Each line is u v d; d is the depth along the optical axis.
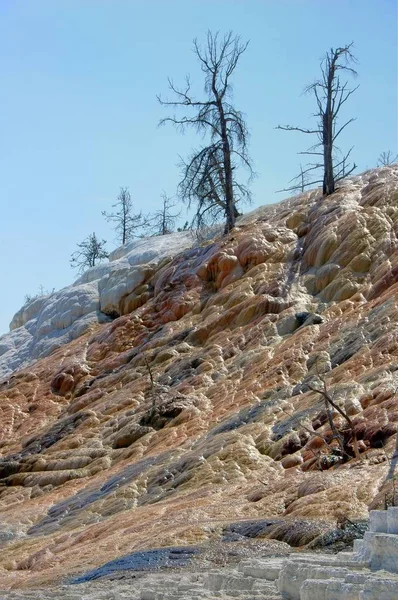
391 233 37.22
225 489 21.81
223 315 38.06
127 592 10.52
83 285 52.81
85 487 28.31
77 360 43.09
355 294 34.94
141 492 24.92
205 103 49.62
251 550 13.39
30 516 26.31
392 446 20.30
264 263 40.47
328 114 45.53
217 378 33.53
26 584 15.37
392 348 27.45
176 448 27.52
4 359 52.12
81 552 18.27
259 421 26.80
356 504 14.95
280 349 32.69
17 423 40.16
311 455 22.89
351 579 7.50
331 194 44.09
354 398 24.44
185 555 13.71
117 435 32.12
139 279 47.94
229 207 47.78
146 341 41.25
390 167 45.06
